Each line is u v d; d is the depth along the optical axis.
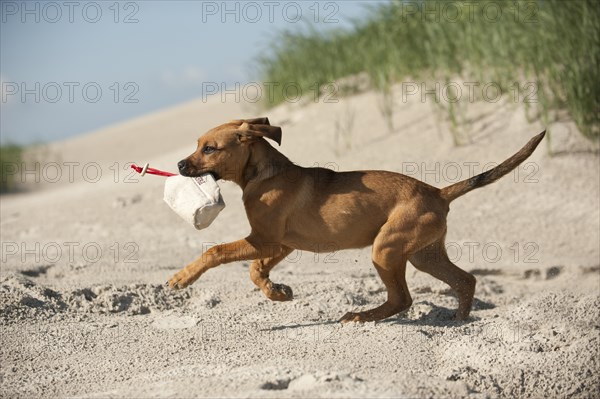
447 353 7.28
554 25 15.49
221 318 8.59
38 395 6.43
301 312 8.84
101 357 7.38
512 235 12.68
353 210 8.30
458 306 9.01
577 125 14.90
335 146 16.47
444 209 8.49
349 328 8.03
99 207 15.74
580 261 11.54
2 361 7.29
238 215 14.38
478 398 6.15
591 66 15.15
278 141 8.34
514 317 8.38
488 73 16.98
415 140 15.87
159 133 26.64
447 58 17.20
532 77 16.44
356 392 5.81
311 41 19.98
